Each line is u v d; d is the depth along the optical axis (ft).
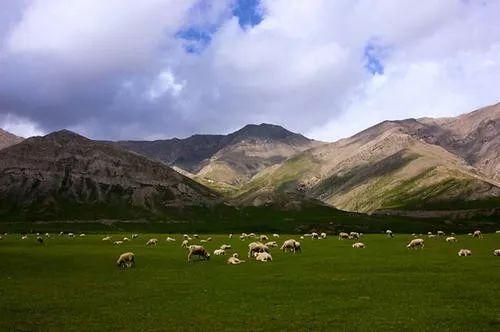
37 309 133.39
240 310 129.90
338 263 231.91
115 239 483.92
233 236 556.51
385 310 127.03
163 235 599.57
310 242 409.49
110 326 114.93
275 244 356.38
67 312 129.59
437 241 397.39
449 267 208.85
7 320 121.08
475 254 271.28
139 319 121.49
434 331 106.93
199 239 476.95
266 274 196.24
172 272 208.33
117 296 151.64
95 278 192.34
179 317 123.13
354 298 143.13
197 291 159.02
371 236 510.99
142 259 265.75
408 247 327.67
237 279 183.62
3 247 356.38
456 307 128.57
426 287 158.61
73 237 523.29
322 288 160.76
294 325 113.60
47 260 258.78
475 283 164.35
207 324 115.96
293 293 152.66
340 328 110.63
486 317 117.50
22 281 184.75
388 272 196.54
